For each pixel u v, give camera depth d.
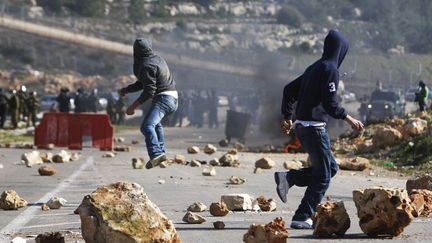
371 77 153.25
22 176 33.31
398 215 16.22
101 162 42.12
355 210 21.86
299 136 18.06
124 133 84.19
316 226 16.47
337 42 17.84
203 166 39.38
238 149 56.66
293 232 17.27
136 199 13.76
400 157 42.12
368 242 15.78
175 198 24.97
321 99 17.77
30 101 89.19
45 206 22.00
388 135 45.44
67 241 15.94
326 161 17.92
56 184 29.84
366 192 16.47
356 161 37.94
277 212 21.08
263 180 31.94
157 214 13.72
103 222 13.52
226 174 34.72
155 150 22.64
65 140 54.97
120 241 13.45
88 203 13.73
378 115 94.12
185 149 56.38
